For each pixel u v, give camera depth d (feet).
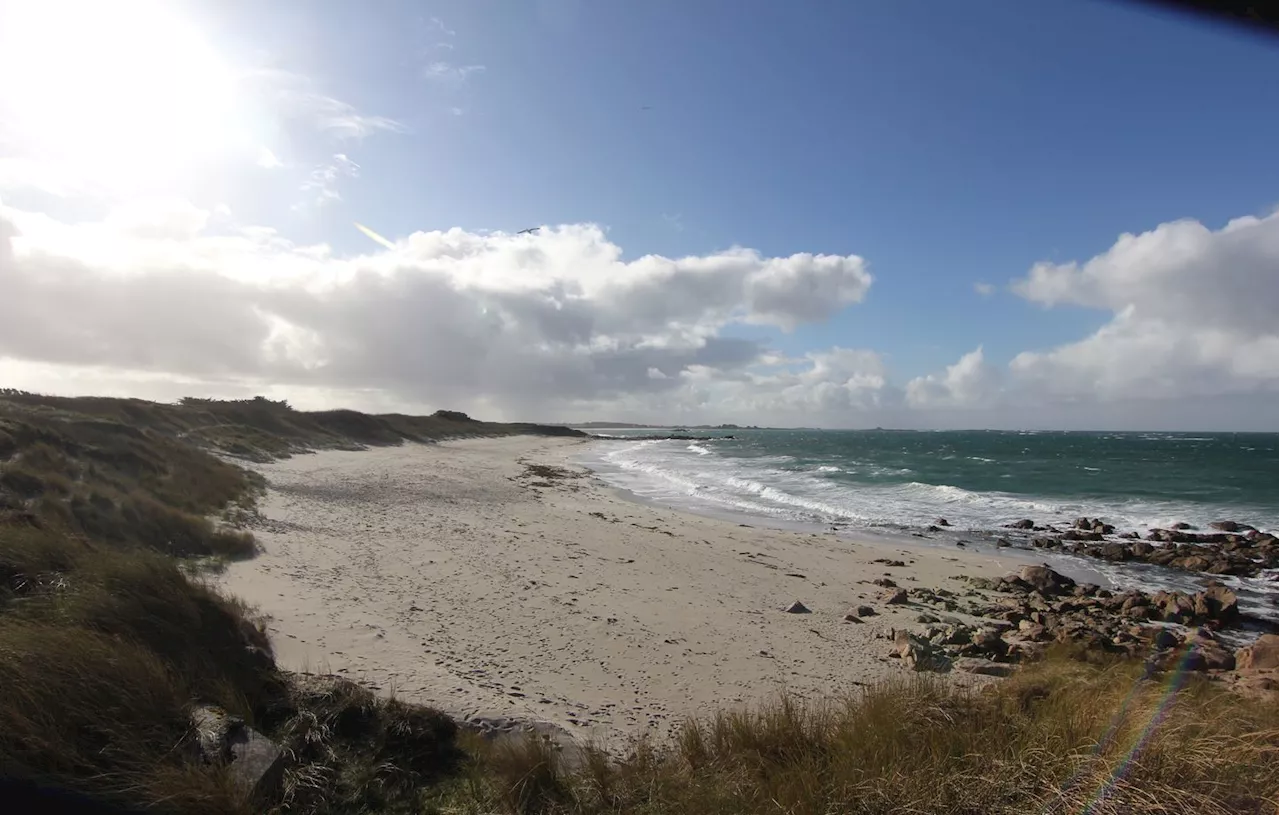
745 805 13.03
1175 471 141.49
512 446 233.55
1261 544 63.36
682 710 22.40
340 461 112.16
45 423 53.52
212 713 14.96
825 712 18.12
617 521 64.90
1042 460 180.45
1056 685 18.60
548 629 29.48
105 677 14.40
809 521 74.08
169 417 104.42
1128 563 57.16
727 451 231.30
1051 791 11.96
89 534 32.09
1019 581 47.24
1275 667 27.30
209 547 35.96
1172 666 26.25
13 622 16.01
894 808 12.08
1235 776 12.05
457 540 47.44
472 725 18.12
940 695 16.90
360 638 25.04
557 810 13.80
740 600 38.09
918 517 78.13
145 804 11.80
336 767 14.98
